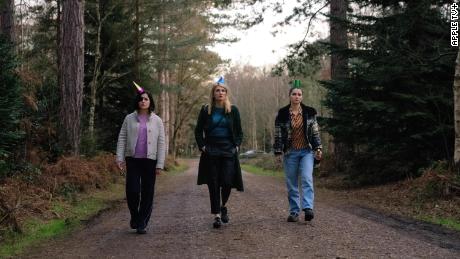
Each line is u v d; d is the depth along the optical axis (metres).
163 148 6.30
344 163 15.71
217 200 6.41
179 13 21.05
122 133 6.26
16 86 8.16
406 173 11.19
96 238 5.99
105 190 12.20
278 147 6.82
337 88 11.98
